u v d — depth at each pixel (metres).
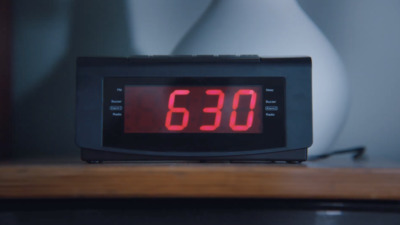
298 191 0.54
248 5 0.76
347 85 0.75
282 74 0.60
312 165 0.58
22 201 0.55
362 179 0.54
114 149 0.59
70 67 0.79
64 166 0.55
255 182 0.54
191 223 0.56
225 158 0.59
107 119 0.60
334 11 0.79
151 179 0.54
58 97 0.79
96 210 0.55
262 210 0.55
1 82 0.74
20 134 0.78
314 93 0.73
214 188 0.54
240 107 0.60
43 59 0.79
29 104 0.79
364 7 0.79
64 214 0.55
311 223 0.55
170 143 0.59
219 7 0.77
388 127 0.79
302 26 0.75
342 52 0.79
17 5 0.79
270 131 0.60
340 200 0.55
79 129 0.59
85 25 0.79
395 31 0.79
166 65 0.60
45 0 0.79
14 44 0.79
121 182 0.54
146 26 0.79
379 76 0.79
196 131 0.60
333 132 0.73
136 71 0.60
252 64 0.60
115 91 0.60
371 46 0.79
